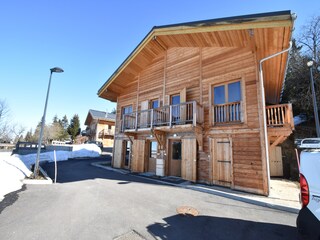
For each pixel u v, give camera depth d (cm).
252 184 650
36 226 344
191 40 904
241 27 646
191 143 848
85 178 838
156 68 1141
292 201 533
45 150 1838
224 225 373
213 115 813
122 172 1059
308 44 1647
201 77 891
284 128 752
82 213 413
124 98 1334
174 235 325
